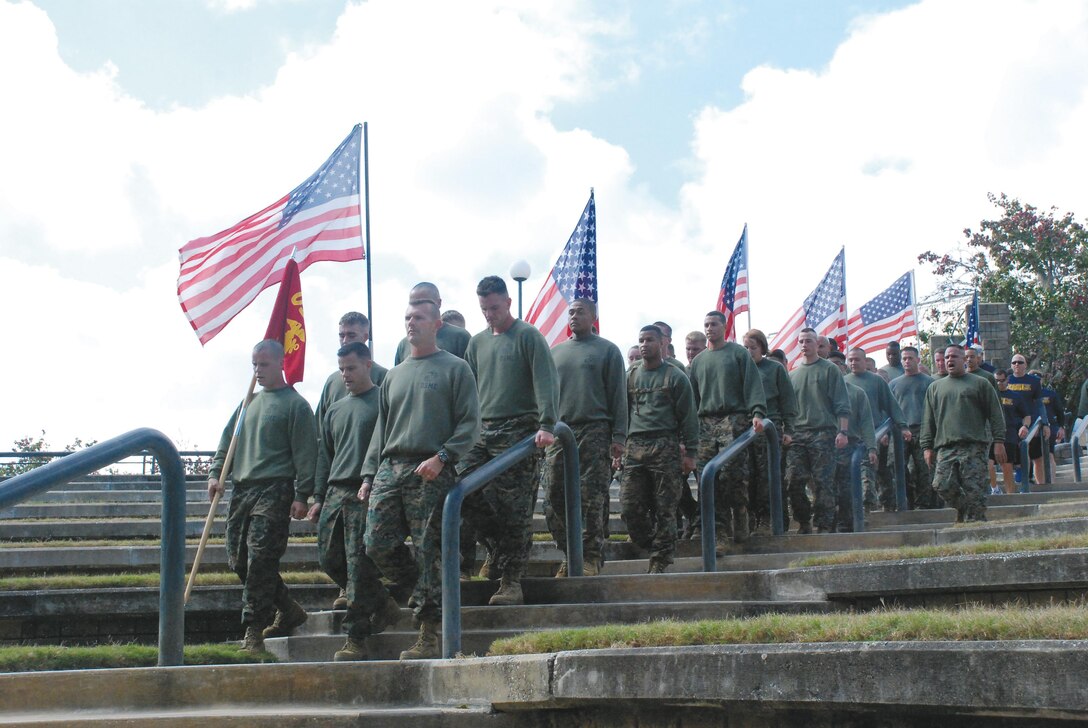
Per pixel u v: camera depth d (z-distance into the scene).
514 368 9.23
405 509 7.87
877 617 5.42
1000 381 17.44
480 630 8.30
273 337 11.02
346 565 9.07
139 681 6.32
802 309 18.73
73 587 10.59
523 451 8.02
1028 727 4.36
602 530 10.21
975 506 12.38
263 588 8.93
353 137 12.91
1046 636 4.68
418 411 7.90
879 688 4.57
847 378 14.87
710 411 12.02
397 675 6.36
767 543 11.49
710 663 5.04
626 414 10.28
